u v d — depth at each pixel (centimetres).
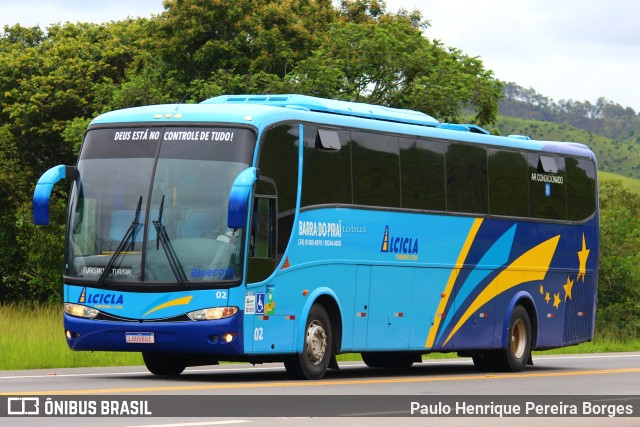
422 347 2555
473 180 2727
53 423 1402
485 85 5028
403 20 6138
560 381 2386
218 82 4916
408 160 2522
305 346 2223
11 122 6328
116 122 2172
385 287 2442
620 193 8044
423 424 1472
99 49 6444
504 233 2817
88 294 2094
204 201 2077
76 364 2616
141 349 2069
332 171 2297
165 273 2059
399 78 5012
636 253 5538
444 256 2620
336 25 5125
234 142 2100
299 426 1407
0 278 5672
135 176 2116
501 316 2808
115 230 2098
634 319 5109
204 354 2102
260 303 2102
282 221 2159
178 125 2131
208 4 5162
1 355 2639
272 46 5216
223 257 2052
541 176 2962
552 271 2992
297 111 2228
